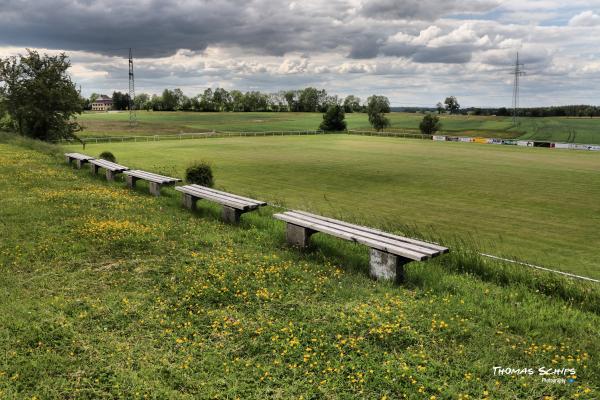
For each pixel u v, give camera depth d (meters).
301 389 4.33
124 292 6.46
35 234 8.89
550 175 38.94
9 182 13.84
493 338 5.14
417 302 6.07
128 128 114.31
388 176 37.16
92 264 7.55
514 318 5.65
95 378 4.51
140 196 12.94
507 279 7.39
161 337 5.25
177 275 7.09
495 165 46.03
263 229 9.85
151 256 7.95
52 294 6.37
